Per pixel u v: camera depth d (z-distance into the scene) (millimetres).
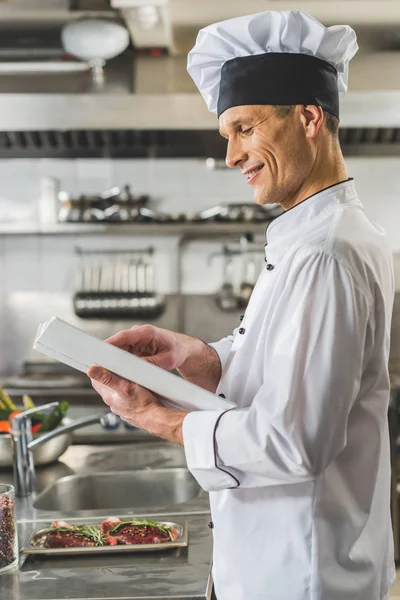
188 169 5078
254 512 1397
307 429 1242
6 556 1518
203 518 1826
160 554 1590
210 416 1325
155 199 5098
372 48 3818
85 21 3406
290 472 1250
